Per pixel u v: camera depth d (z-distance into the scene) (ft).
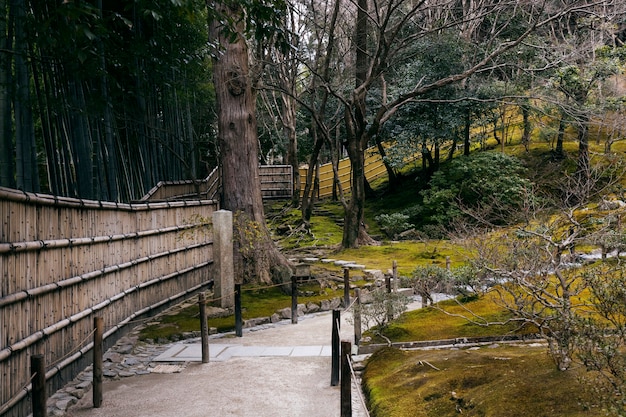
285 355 21.43
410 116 59.77
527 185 47.88
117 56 25.40
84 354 19.53
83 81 28.91
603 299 11.96
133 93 33.09
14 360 14.20
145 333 24.35
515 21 52.80
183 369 19.85
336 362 17.54
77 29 13.58
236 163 36.40
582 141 49.78
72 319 18.28
